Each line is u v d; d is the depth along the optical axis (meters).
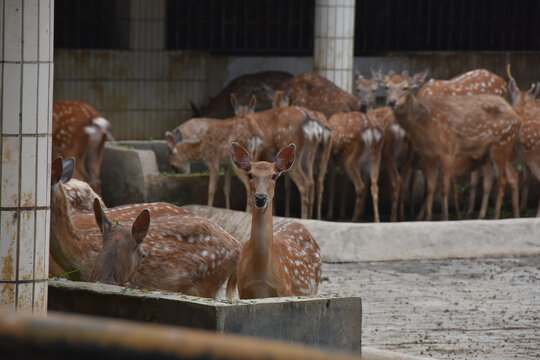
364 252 12.68
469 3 24.41
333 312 5.62
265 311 5.29
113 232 6.41
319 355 0.71
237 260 7.53
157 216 7.99
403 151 16.41
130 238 6.38
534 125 16.50
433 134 15.32
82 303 5.75
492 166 16.06
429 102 15.39
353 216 16.05
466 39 24.53
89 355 0.70
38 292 5.39
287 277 7.05
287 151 7.01
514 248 13.42
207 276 7.27
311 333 5.52
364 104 18.00
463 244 13.17
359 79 18.23
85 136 14.95
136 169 15.71
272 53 23.55
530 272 12.16
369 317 9.08
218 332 5.10
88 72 20.75
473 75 18.73
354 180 15.92
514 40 24.77
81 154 15.02
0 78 5.15
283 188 16.73
